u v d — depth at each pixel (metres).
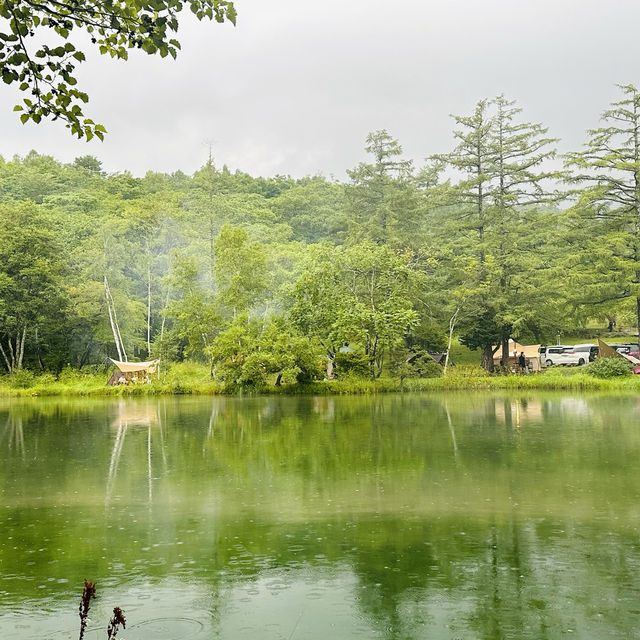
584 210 55.06
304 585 7.57
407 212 67.12
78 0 5.38
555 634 6.27
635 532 9.46
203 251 64.38
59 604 7.09
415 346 52.75
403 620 6.61
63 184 90.44
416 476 13.87
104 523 10.38
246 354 43.06
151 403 36.75
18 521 10.55
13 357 55.34
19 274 52.84
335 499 11.81
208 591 7.42
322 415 27.80
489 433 20.92
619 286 53.16
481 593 7.26
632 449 17.28
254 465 15.56
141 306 62.88
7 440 21.03
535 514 10.55
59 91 5.45
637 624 6.46
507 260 54.34
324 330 43.91
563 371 50.00
